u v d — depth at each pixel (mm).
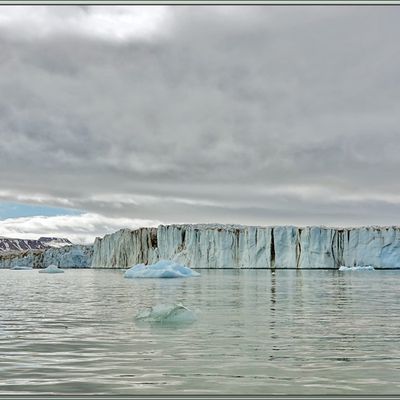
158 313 18562
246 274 79438
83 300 29484
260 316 20016
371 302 27234
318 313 21203
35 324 17703
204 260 114375
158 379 9688
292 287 42875
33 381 9508
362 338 14469
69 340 14070
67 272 112375
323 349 12742
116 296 32688
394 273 82688
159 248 123125
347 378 9797
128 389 9023
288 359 11508
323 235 106438
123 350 12531
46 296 33312
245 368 10594
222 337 14586
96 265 143125
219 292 36250
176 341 13883
